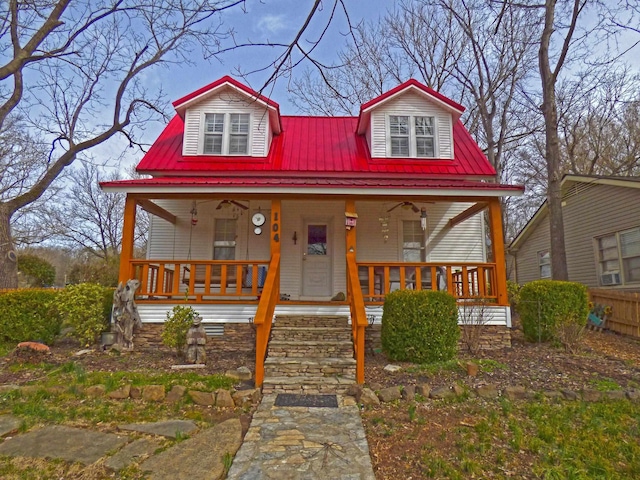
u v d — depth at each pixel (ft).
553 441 12.66
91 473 10.64
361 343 18.30
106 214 103.14
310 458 11.46
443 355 20.75
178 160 32.32
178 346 22.08
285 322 24.21
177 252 32.78
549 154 38.11
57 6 38.19
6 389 16.35
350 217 25.89
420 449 12.11
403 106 34.47
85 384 16.80
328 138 37.70
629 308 29.78
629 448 12.28
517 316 36.27
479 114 64.95
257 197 26.35
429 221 33.99
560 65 36.91
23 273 61.93
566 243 47.50
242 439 12.74
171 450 11.87
